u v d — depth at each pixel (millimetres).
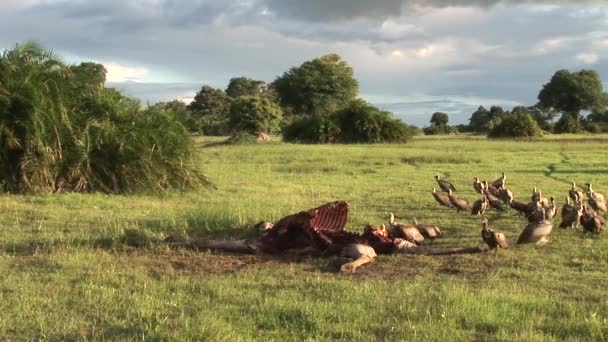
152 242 9727
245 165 26531
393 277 8133
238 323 6105
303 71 78625
